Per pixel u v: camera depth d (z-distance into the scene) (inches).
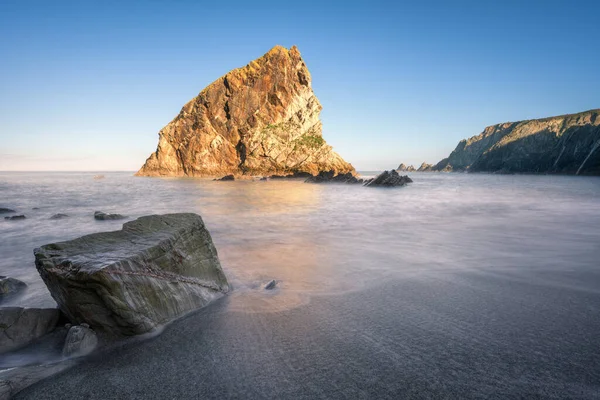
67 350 165.0
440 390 134.6
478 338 177.9
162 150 3870.6
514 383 138.7
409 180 2518.5
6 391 130.9
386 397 130.6
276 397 131.2
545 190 1690.5
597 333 182.4
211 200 1164.5
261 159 3479.3
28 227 624.7
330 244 437.7
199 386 138.9
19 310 181.6
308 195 1406.3
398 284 270.7
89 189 1800.0
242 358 160.6
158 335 185.6
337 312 215.3
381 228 569.3
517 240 448.8
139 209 903.1
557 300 231.1
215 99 3737.7
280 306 227.5
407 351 165.2
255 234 517.0
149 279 199.0
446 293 248.2
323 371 148.6
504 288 257.6
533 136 6796.3
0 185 2198.6
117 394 133.7
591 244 417.1
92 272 171.2
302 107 3821.4
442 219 678.5
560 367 149.8
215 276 260.8
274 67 3671.3
